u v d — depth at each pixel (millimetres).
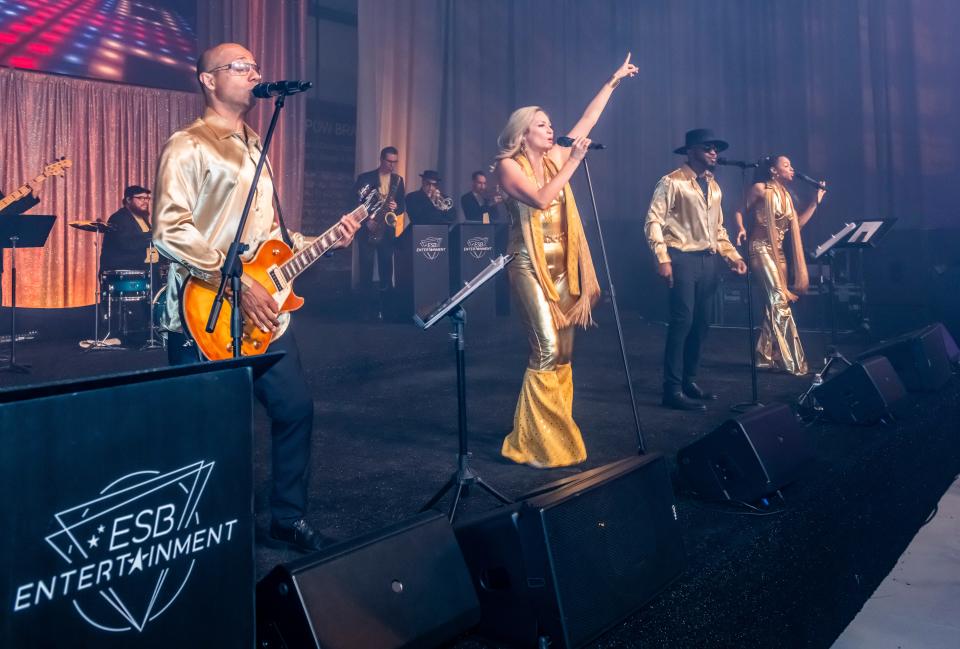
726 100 12664
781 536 2867
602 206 13070
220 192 2490
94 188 8656
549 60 12445
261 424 4500
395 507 3016
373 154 10414
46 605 1240
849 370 4168
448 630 1870
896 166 11758
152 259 7410
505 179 3480
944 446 4738
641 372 6109
